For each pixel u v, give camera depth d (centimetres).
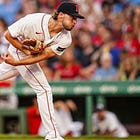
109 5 3966
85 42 3725
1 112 3397
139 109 3516
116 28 3825
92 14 3938
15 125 3388
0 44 3778
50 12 4031
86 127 3347
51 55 1903
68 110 3397
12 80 3491
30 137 2762
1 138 2720
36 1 4069
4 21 3928
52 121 1967
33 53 1894
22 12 4047
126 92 3294
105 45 3725
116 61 3641
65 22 1841
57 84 3353
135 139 2706
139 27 3762
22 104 3516
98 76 3606
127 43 3722
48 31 1886
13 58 1980
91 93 3319
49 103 1967
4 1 4116
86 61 3656
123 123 3528
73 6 1850
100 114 3266
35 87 1980
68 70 3594
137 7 3922
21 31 1902
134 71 3544
